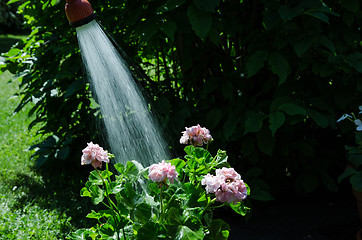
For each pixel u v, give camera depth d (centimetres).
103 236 187
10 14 1538
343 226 295
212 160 201
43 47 380
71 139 364
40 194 362
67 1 168
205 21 272
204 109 328
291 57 292
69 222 307
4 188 370
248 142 302
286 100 289
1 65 390
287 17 262
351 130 313
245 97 316
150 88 348
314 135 344
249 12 336
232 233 293
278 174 333
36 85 388
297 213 317
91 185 193
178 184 193
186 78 356
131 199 184
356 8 288
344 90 298
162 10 274
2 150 461
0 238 282
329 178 315
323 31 293
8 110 613
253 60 284
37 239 284
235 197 166
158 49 371
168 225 180
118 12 334
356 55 286
